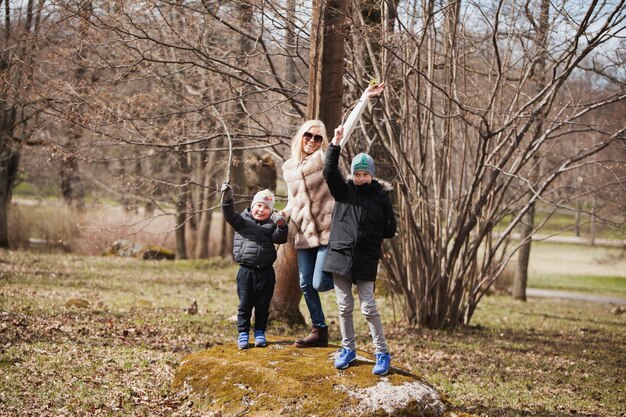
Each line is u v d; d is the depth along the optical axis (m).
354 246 5.61
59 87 10.96
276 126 13.05
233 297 16.34
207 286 18.67
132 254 24.80
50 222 25.33
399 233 13.59
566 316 18.20
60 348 8.02
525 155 12.07
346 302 5.80
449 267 13.26
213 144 15.83
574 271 35.41
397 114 12.58
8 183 25.02
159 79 11.62
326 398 5.55
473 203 13.39
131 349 8.48
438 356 10.47
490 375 9.31
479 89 12.73
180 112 11.24
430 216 13.10
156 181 11.98
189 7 10.34
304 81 11.49
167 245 30.12
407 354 10.41
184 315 12.12
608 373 10.11
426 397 5.68
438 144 12.91
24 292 12.85
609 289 29.97
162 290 16.56
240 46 12.13
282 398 5.64
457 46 12.16
